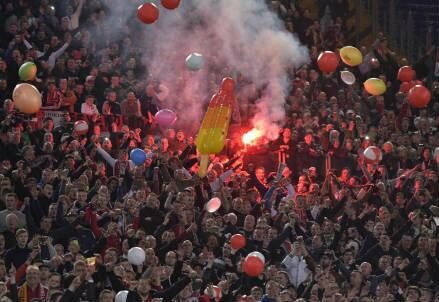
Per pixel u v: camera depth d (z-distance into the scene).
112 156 73.69
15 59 78.12
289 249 68.06
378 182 74.50
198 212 68.94
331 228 69.62
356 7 103.31
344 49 70.81
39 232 62.28
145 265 61.16
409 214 73.00
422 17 105.94
